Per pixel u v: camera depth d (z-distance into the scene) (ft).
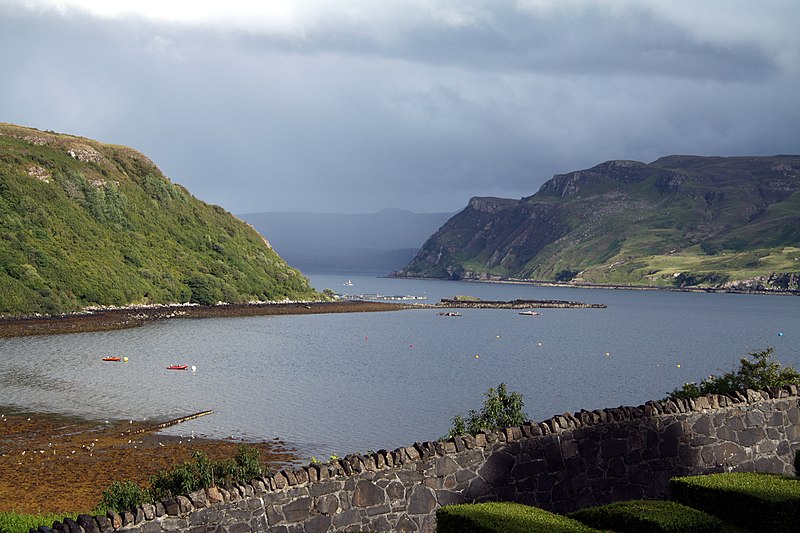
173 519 46.57
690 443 60.59
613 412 58.54
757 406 63.52
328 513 50.65
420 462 53.31
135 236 641.81
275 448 190.08
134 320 538.47
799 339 588.91
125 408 239.09
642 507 49.34
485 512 48.85
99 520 45.21
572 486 56.70
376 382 323.78
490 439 55.16
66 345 409.49
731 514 50.72
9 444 184.96
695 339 581.94
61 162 637.30
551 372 374.02
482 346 506.07
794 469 63.77
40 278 515.91
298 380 323.78
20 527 92.68
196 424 216.95
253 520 48.57
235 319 618.03
